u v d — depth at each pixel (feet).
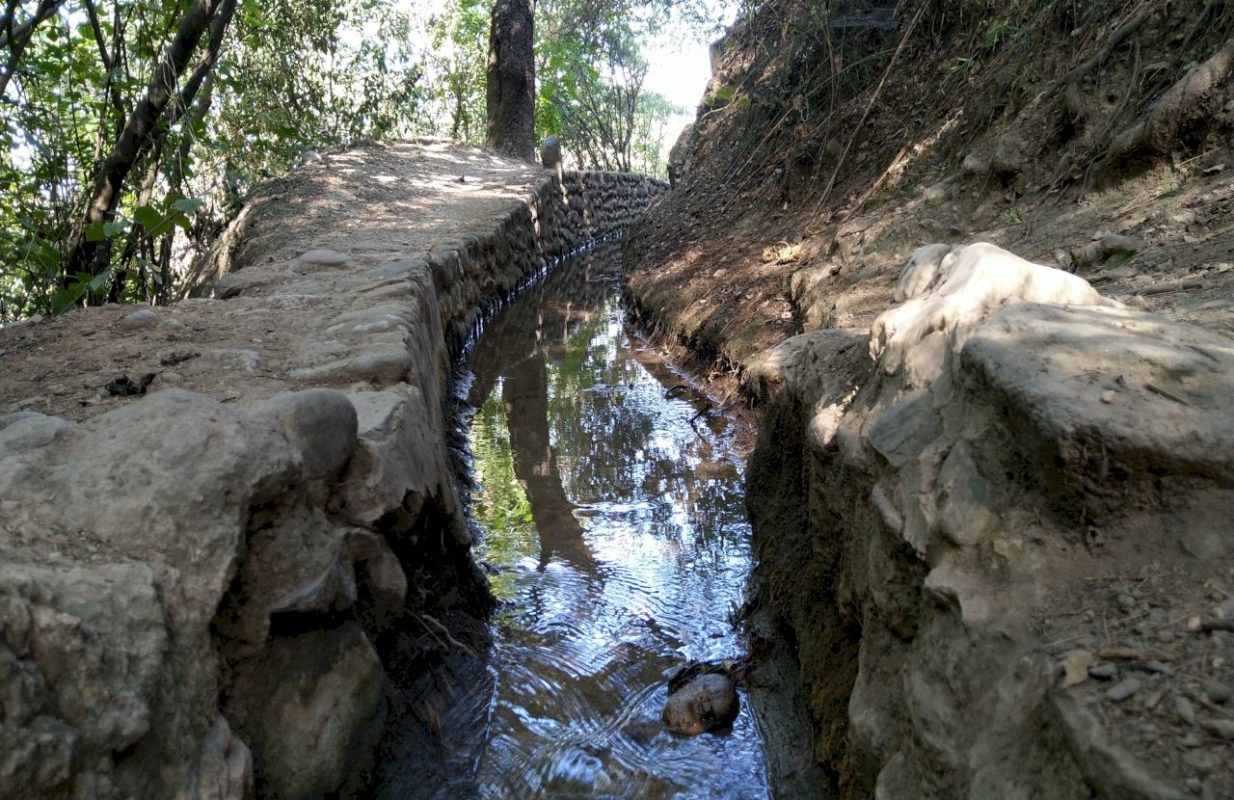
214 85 33.58
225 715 8.36
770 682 12.70
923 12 27.37
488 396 26.32
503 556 16.83
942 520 7.45
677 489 19.62
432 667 12.14
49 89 26.86
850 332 14.85
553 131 83.71
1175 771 4.96
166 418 8.99
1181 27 18.04
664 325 30.68
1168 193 15.92
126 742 6.70
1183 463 6.32
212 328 17.08
